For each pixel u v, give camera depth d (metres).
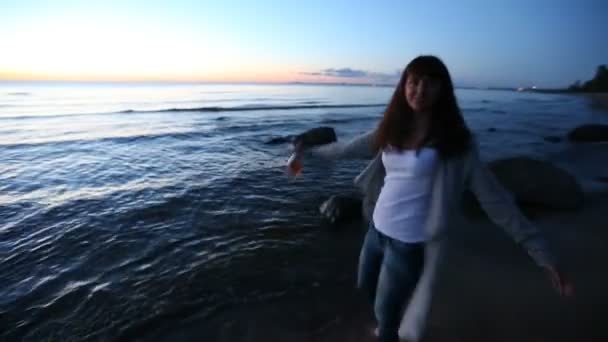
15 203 6.69
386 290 1.83
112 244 4.98
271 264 4.40
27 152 12.08
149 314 3.39
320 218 6.02
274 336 2.98
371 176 1.97
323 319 3.21
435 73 1.45
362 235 5.27
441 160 1.50
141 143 14.59
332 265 4.35
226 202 6.94
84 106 44.53
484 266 4.03
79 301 3.62
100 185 8.07
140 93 109.50
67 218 5.95
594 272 3.83
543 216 5.62
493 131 20.53
